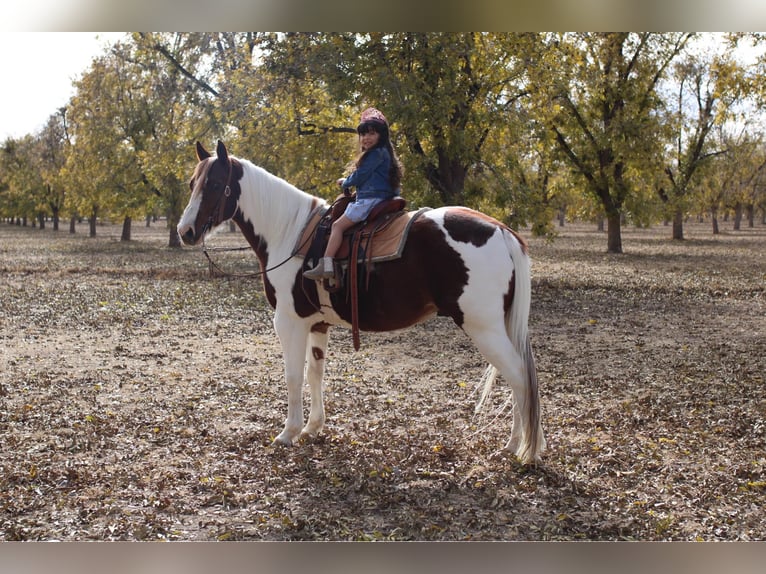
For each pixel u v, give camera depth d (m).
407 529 4.18
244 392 7.46
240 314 13.19
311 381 5.84
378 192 5.18
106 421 6.29
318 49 16.03
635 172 31.61
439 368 8.80
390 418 6.48
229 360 9.22
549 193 31.39
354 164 5.30
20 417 6.39
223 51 25.70
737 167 47.12
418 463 5.25
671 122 31.12
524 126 17.91
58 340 10.47
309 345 5.79
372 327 5.29
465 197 17.83
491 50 16.94
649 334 11.19
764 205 68.62
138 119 35.50
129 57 34.97
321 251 5.29
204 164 5.48
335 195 18.38
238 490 4.75
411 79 15.73
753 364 8.77
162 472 5.05
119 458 5.38
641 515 4.33
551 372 8.46
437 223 4.98
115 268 22.31
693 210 44.12
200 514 4.41
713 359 9.12
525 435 5.00
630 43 30.36
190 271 21.34
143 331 11.34
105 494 4.65
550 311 13.80
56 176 53.88
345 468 5.16
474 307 4.88
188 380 8.05
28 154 65.75
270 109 17.44
